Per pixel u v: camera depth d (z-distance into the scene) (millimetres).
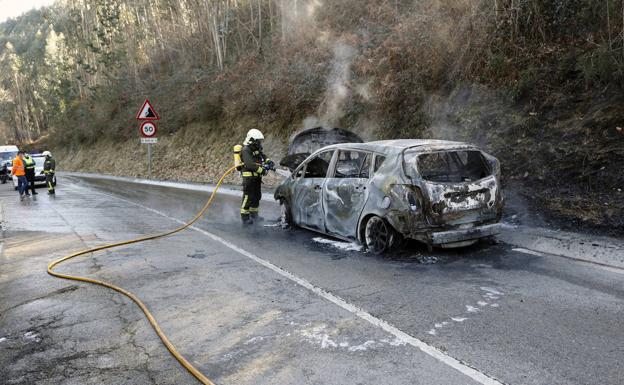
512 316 3873
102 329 4090
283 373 3131
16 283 5613
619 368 2965
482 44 10281
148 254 6855
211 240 7688
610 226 5934
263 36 26109
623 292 4250
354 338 3629
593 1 8594
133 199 14328
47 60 68688
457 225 5621
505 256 5590
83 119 39969
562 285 4520
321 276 5320
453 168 6930
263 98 18375
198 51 30609
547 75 9000
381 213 5809
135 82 35188
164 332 3943
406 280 4977
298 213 7812
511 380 2891
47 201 14695
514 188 7746
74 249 7309
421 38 11734
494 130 9180
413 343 3486
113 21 39469
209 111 22141
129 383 3125
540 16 9562
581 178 7145
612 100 7727
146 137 19844
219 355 3465
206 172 19219
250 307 4441
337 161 7012
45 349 3730
